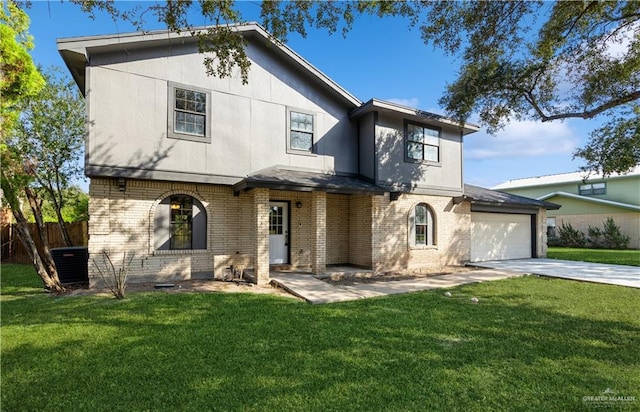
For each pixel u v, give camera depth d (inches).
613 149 474.6
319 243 413.7
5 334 200.1
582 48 345.4
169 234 375.6
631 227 867.4
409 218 498.6
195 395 133.0
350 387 139.5
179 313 245.0
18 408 125.3
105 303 271.6
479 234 587.5
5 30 293.6
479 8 310.5
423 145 515.8
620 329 217.0
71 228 554.3
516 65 379.9
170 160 363.9
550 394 135.8
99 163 330.0
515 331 212.2
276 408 124.3
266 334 202.4
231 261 405.7
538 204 636.1
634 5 296.8
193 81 381.7
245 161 408.2
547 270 473.4
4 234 565.3
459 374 152.3
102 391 136.4
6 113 317.7
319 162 464.8
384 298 304.7
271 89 431.8
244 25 398.3
